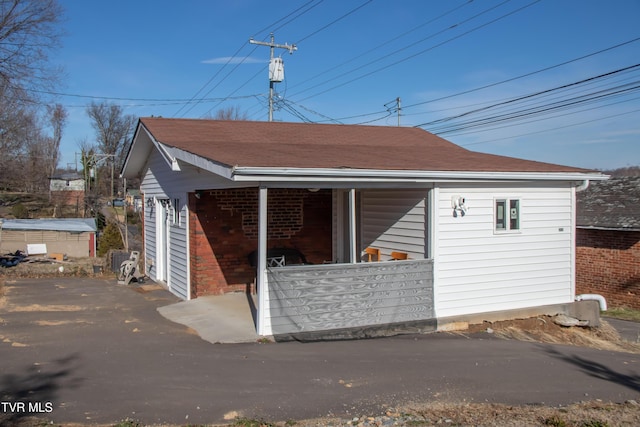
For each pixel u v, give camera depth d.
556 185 10.98
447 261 9.80
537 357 8.34
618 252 16.78
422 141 14.87
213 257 11.48
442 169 9.25
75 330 8.57
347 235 12.55
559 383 6.95
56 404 5.45
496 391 6.47
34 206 49.44
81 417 5.16
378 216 11.30
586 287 17.75
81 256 32.16
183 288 12.08
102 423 5.04
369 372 6.96
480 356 8.13
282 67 27.58
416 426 5.27
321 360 7.39
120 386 6.04
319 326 8.59
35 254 30.30
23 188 52.38
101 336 8.20
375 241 11.40
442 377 6.91
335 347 8.16
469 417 5.55
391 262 9.20
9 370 6.46
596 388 6.82
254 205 11.88
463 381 6.80
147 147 14.77
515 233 10.52
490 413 5.69
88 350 7.39
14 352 7.23
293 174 7.89
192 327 8.93
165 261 14.41
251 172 7.60
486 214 10.20
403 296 9.32
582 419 5.57
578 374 7.46
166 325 9.05
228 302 10.74
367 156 10.39
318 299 8.59
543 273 10.85
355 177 8.45
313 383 6.41
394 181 8.98
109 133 71.00
